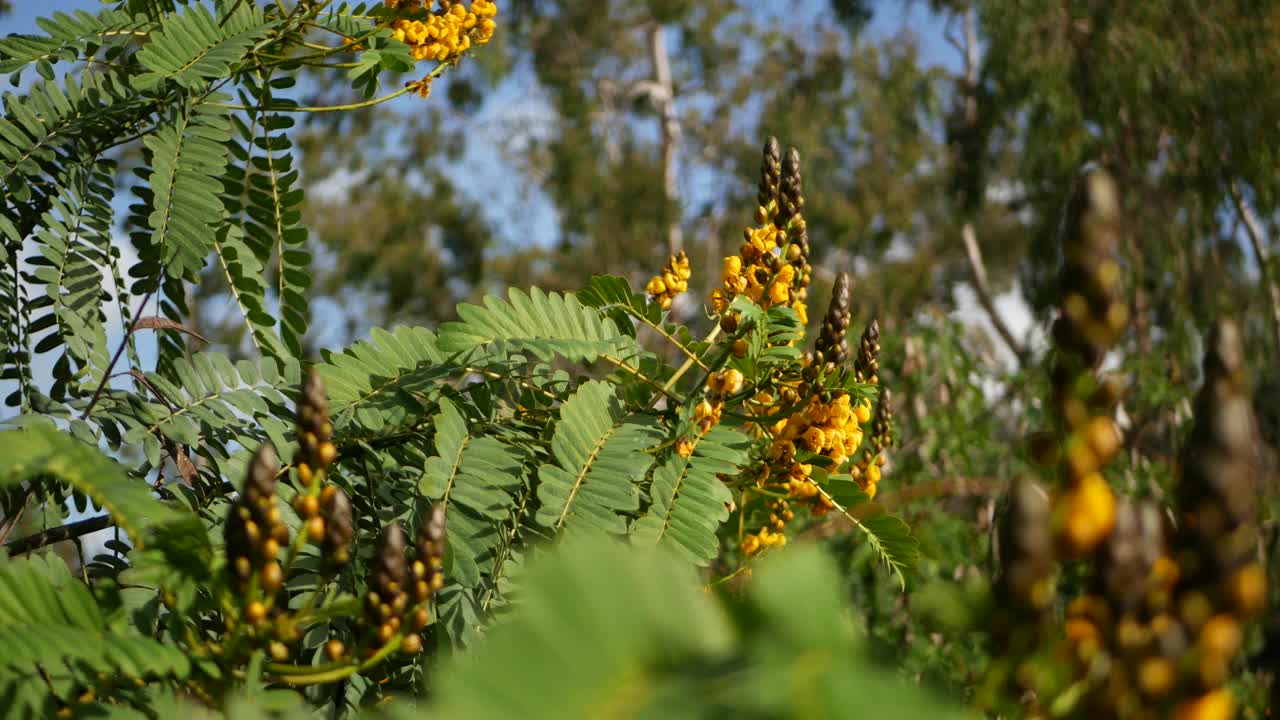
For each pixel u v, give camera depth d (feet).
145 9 6.20
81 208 5.65
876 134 32.07
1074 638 2.33
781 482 5.64
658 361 5.63
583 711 1.57
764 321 5.45
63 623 3.87
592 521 4.90
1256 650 2.43
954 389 13.99
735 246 32.73
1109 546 2.32
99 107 5.85
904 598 9.44
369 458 5.12
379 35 6.58
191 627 4.34
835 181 32.78
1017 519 2.37
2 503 5.00
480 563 4.79
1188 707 2.17
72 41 5.93
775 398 5.67
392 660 4.68
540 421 5.41
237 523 3.95
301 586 4.71
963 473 13.44
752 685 1.56
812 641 1.61
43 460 3.85
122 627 3.97
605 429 5.12
